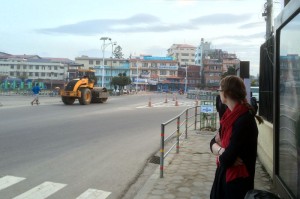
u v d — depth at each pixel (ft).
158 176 23.12
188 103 125.80
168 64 374.43
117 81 248.73
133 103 115.34
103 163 27.25
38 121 51.75
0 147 31.42
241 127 10.24
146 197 18.78
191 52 445.78
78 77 104.37
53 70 346.54
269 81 23.65
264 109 25.63
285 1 18.61
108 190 20.76
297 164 11.89
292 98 12.78
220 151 10.96
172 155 30.19
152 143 36.76
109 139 38.40
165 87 367.66
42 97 140.56
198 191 19.83
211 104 47.85
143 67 372.38
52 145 33.50
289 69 13.29
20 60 349.00
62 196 19.33
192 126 52.01
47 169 24.77
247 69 30.78
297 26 11.97
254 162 10.66
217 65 358.64
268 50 24.08
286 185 13.37
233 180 10.51
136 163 27.55
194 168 25.36
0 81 211.20
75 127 46.75
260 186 20.62
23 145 32.81
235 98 10.70
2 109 72.23
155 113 75.36
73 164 26.55
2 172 23.56
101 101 109.81
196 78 371.15
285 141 13.83
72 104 97.50
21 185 20.98
